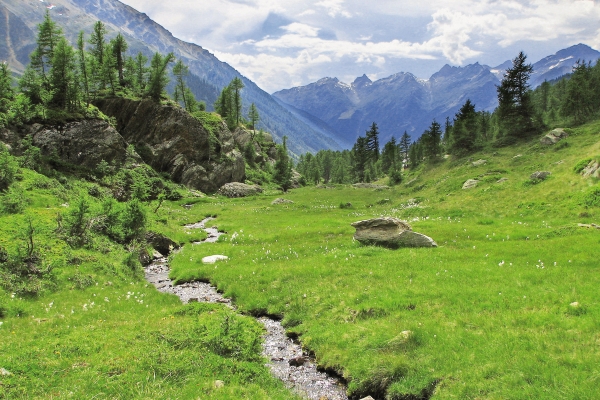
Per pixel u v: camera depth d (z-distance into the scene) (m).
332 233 34.97
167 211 55.94
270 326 16.77
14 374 10.08
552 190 39.78
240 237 36.94
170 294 21.09
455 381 10.45
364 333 13.76
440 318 14.00
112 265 24.59
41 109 57.59
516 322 12.82
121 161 66.00
